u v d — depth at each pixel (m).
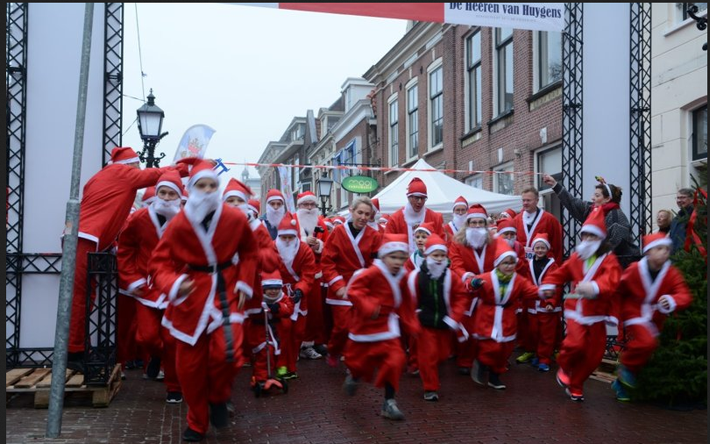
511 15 9.35
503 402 7.24
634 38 10.48
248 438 5.87
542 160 16.95
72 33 8.30
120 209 7.55
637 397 7.25
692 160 11.70
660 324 7.10
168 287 5.44
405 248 6.55
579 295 7.25
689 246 7.50
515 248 9.51
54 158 8.23
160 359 8.13
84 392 7.02
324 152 40.94
